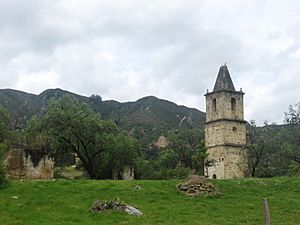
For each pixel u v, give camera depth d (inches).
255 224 1046.4
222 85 3435.0
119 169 2630.4
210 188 1435.8
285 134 3442.4
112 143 2529.5
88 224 980.6
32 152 1894.7
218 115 3373.5
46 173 1927.9
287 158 3223.4
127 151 2571.4
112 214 1081.4
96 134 2501.2
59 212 1097.4
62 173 3189.0
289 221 1125.7
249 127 3617.1
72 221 1011.3
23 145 1936.5
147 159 5802.2
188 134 4734.3
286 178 1706.4
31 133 2359.7
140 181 1582.2
